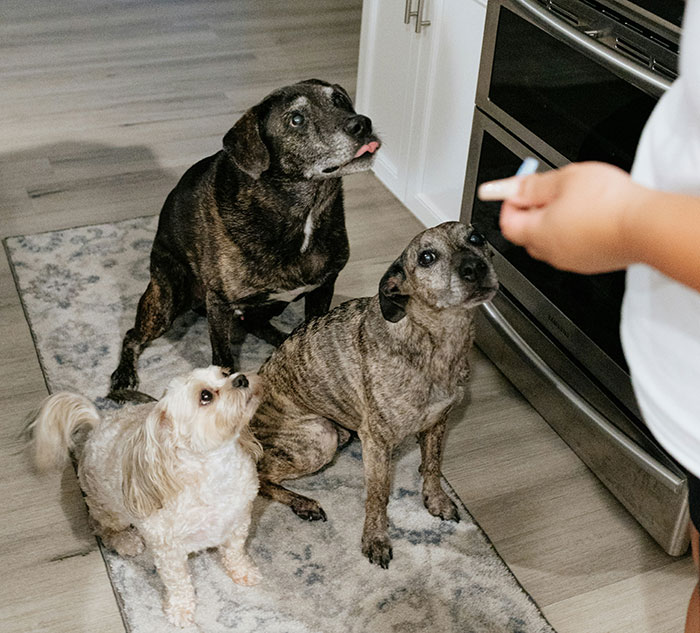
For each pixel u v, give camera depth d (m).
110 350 2.84
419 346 1.98
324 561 2.18
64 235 3.36
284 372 2.24
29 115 4.23
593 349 2.29
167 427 1.74
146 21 5.38
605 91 1.97
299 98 2.29
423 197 3.50
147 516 1.81
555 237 0.54
